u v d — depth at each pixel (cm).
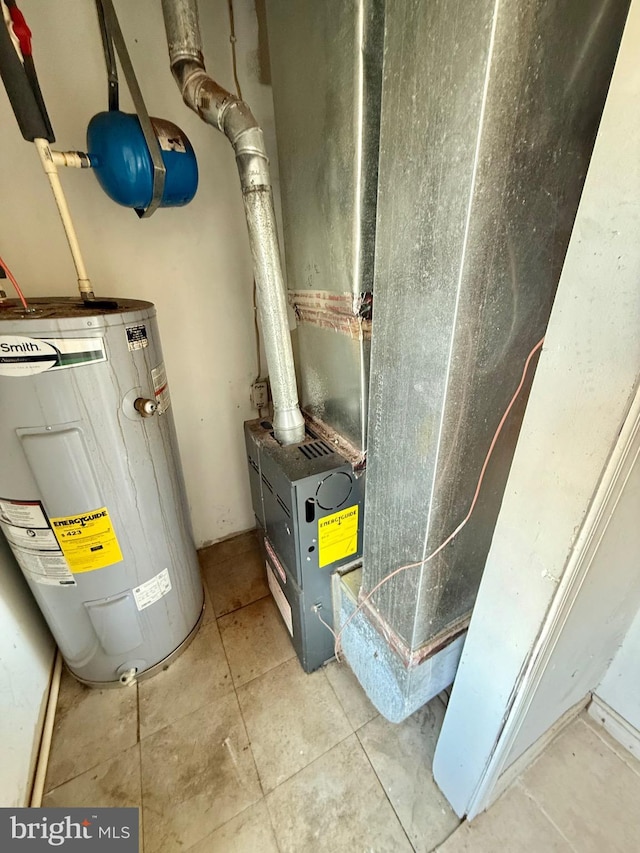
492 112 44
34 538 96
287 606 125
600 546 55
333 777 100
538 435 52
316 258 94
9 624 103
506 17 40
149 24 104
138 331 92
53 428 85
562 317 45
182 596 128
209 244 132
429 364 62
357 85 65
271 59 90
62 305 95
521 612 62
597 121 52
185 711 116
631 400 41
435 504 71
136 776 101
